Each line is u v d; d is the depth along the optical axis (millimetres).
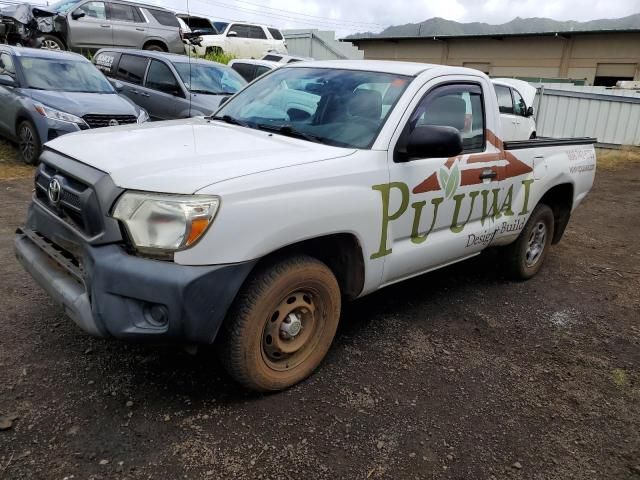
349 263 3393
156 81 10055
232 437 2746
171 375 3217
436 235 3926
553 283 5477
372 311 4387
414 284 5078
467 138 4133
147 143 3127
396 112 3504
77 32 13891
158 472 2475
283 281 2926
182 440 2689
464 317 4434
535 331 4316
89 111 8422
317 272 3109
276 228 2768
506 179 4453
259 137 3469
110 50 11477
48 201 3111
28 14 13453
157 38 15336
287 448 2705
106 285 2570
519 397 3359
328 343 3383
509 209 4641
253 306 2832
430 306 4594
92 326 2645
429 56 33781
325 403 3096
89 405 2885
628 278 5816
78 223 2818
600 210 9242
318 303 3250
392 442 2824
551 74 29672
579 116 16391
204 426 2805
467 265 5762
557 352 3998
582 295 5207
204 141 3248
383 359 3643
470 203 4105
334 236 3213
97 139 3215
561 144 5270
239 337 2836
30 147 8500
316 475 2551
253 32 19594
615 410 3314
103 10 14352
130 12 14867
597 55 28344
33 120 8234
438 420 3043
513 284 5328
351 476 2566
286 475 2531
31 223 3287
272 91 4172
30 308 3871
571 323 4535
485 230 4375
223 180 2639
